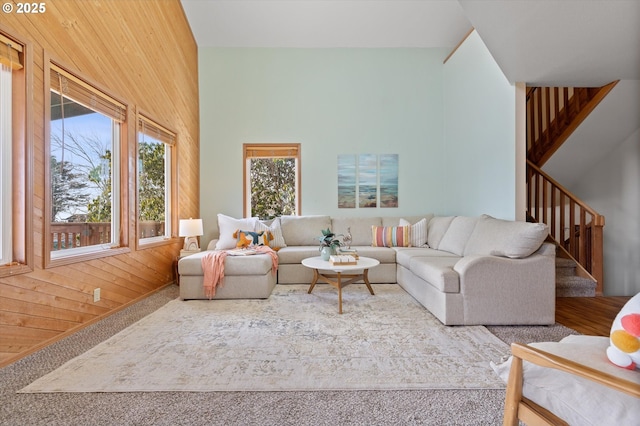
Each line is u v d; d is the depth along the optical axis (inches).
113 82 113.4
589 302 125.2
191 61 183.0
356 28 183.3
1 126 76.9
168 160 161.8
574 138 158.6
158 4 145.5
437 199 196.1
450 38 189.9
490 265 97.3
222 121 192.7
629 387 28.5
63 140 95.3
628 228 163.0
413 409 57.1
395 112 195.0
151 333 92.9
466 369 71.1
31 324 80.7
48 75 85.9
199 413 56.2
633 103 138.1
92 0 103.0
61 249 95.0
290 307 118.3
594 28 93.7
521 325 98.5
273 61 192.9
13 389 63.6
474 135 159.8
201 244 192.4
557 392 38.9
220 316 108.2
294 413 56.1
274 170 197.5
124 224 121.6
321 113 193.6
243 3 169.9
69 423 53.7
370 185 195.0
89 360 75.8
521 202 127.8
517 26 93.7
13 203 79.0
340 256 120.9
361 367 72.2
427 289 112.8
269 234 165.8
